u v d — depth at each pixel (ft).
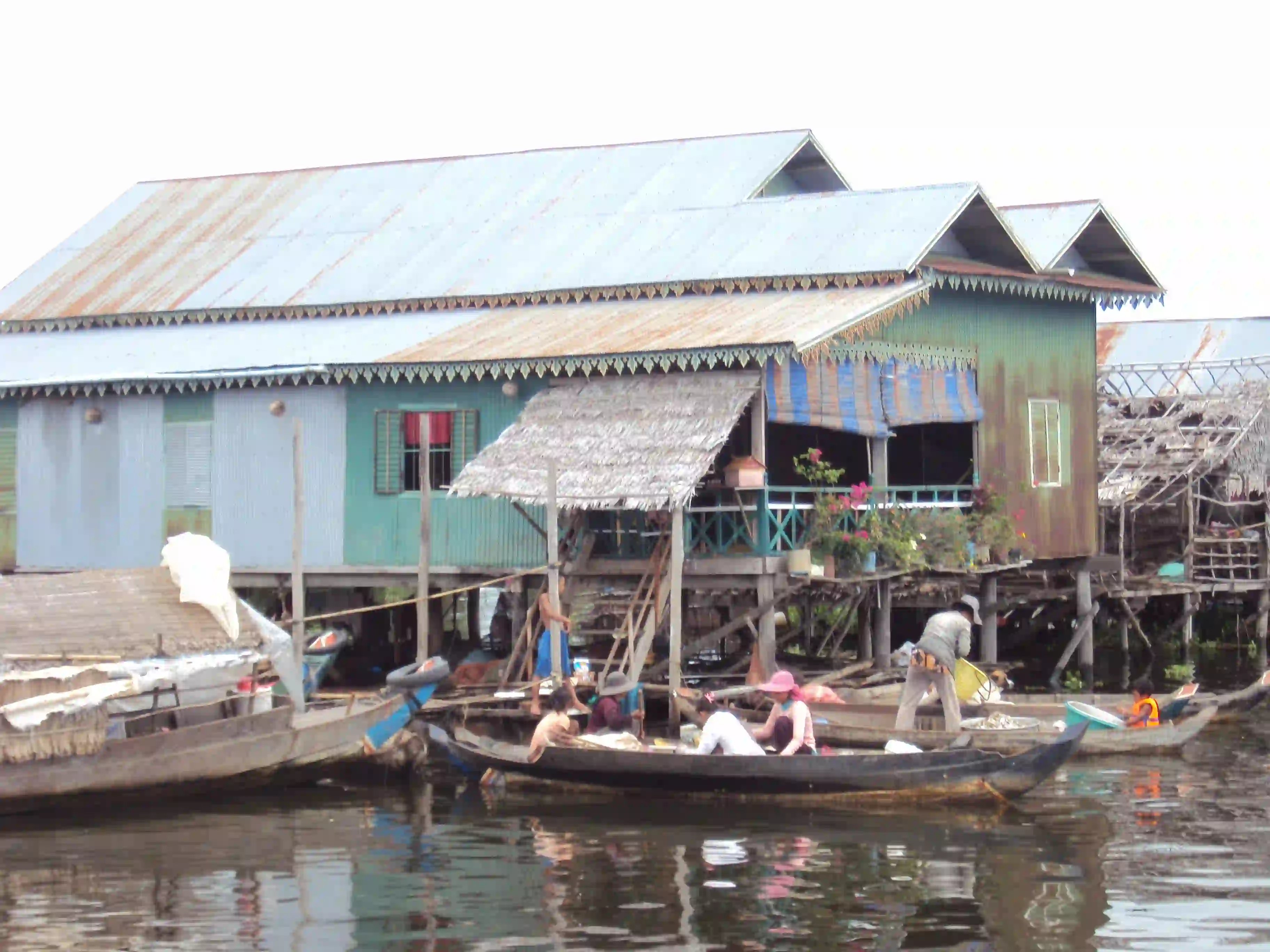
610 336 103.96
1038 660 139.64
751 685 95.50
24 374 120.88
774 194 131.13
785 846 68.39
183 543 81.61
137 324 129.39
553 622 91.61
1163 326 187.62
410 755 84.07
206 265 134.41
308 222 137.69
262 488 113.29
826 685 99.50
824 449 125.18
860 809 75.10
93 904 60.59
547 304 117.50
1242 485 142.10
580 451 95.91
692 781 76.54
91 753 74.64
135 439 117.80
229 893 61.93
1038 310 120.16
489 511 105.81
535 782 80.38
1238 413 145.79
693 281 111.65
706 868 64.90
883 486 106.32
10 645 74.74
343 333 118.73
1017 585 127.13
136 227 143.95
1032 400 118.83
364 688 113.60
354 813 76.13
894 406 106.93
